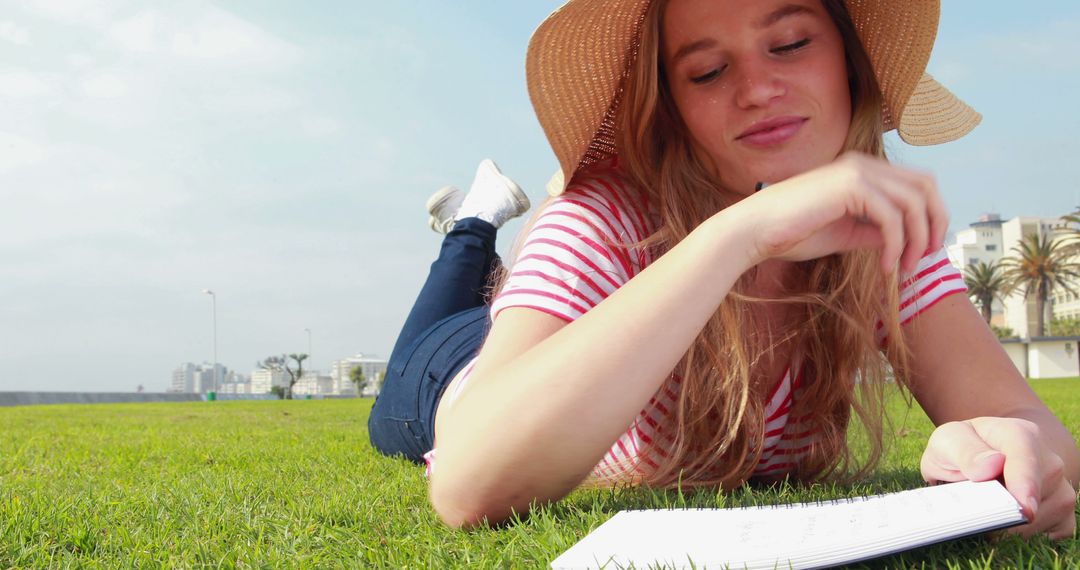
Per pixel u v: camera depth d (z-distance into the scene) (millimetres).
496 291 2238
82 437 5125
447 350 3137
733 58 1663
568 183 1849
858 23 1773
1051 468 1263
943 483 1328
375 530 1657
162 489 2365
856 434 2143
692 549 1144
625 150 1896
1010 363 1864
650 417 1926
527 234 1971
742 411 1760
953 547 1254
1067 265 54719
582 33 1715
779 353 1918
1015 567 1133
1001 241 116750
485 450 1396
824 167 1295
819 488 1969
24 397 28391
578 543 1247
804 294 1865
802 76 1664
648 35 1739
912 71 1785
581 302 1643
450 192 4656
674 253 1366
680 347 1331
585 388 1323
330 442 4445
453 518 1529
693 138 1836
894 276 1836
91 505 2049
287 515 1851
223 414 9742
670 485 1903
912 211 1243
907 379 1958
